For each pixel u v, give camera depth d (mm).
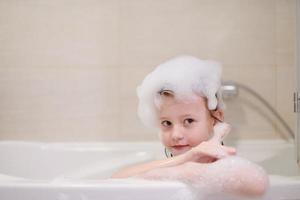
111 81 1392
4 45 1382
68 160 1339
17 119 1400
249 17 1376
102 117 1400
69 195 650
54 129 1405
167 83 804
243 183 620
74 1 1376
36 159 1330
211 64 867
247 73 1385
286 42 1379
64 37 1383
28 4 1376
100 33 1381
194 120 801
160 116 830
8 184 656
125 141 1397
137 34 1380
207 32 1379
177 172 671
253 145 1351
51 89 1396
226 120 1387
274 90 1385
